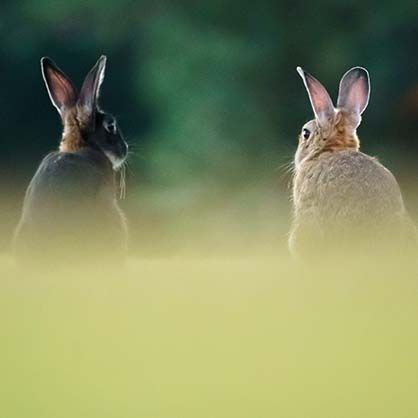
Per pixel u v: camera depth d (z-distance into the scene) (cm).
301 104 5903
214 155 5700
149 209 5453
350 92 2209
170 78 5931
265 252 2805
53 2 6031
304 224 2033
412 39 5806
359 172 1994
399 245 1967
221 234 5347
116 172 2206
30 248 1880
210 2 6003
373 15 5872
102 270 1805
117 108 6041
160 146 5775
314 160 2123
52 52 6069
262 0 5966
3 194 5344
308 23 5947
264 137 5800
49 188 1914
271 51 5934
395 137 5694
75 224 1895
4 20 6050
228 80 5903
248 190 5603
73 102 2216
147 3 6072
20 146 5981
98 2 6041
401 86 5741
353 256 1917
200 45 5950
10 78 6025
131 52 6072
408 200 5319
